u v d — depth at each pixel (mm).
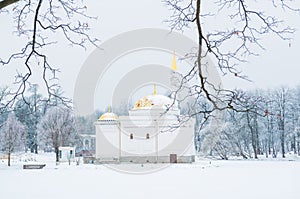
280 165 54375
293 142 73688
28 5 8117
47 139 69625
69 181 32719
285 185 27875
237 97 7621
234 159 68125
